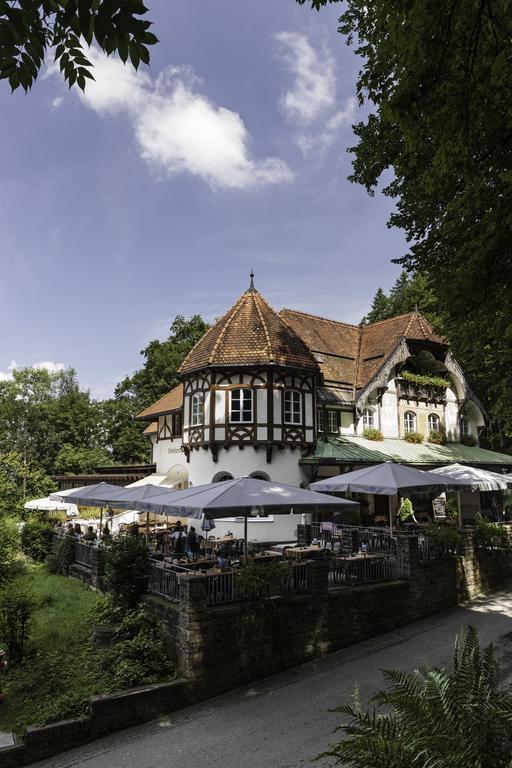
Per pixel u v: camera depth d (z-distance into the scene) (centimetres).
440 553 1636
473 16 591
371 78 1055
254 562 1339
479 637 1307
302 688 1106
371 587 1394
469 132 710
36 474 3291
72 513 2575
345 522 2208
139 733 969
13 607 1255
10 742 901
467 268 910
